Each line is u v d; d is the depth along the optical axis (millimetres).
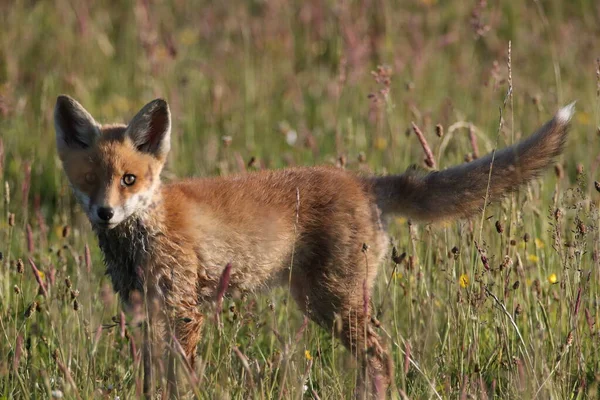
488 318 10383
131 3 20797
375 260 10328
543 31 21000
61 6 19984
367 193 10375
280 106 18203
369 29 19953
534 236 11250
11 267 11344
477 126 16016
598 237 9805
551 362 9164
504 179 10164
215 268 9992
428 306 10078
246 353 9328
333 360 9039
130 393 8617
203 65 18328
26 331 10094
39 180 14516
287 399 8234
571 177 15078
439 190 10266
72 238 12492
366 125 16266
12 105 16422
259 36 19922
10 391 8750
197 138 16516
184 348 9680
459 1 21859
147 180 9797
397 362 9930
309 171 10594
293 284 10508
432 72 18984
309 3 21391
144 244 9758
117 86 18328
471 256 9852
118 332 10539
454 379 9477
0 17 19281
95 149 9766
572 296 9492
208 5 21969
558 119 10070
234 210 10047
